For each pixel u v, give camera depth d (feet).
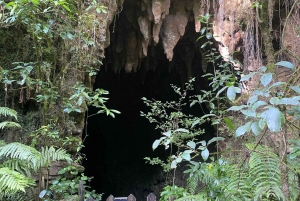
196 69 29.63
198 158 26.96
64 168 11.37
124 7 22.75
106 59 26.55
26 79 10.69
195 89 31.42
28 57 12.34
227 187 9.11
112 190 39.32
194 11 22.11
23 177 7.53
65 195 10.78
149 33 23.08
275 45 19.17
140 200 35.47
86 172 41.01
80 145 12.29
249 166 9.50
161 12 21.03
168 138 7.50
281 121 4.35
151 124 36.83
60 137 12.78
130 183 37.52
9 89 11.45
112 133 40.70
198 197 8.46
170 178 30.86
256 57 19.21
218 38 21.17
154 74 34.09
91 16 14.46
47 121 12.27
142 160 37.01
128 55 25.23
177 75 33.14
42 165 9.52
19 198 10.39
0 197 8.57
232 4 19.57
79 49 13.62
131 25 24.14
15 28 12.12
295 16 17.69
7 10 11.52
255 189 8.50
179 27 22.98
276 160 8.48
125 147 39.50
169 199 9.14
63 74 13.15
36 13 10.28
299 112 5.70
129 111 38.45
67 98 12.43
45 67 12.07
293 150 7.09
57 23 12.44
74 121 13.69
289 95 6.13
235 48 20.92
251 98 5.06
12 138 11.87
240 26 19.49
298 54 17.02
